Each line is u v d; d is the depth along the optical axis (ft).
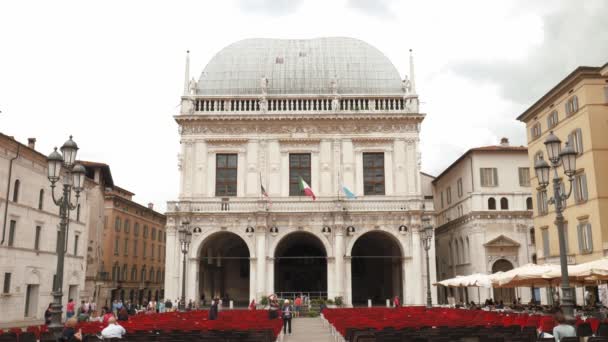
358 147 199.62
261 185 189.37
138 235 290.15
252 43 222.28
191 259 183.83
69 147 77.56
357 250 229.04
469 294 201.98
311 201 187.73
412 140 199.41
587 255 142.72
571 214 151.33
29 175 164.25
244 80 211.61
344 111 199.93
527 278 98.53
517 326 68.23
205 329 78.54
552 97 161.07
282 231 185.47
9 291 152.35
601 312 105.40
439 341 55.11
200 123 200.23
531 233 194.90
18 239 157.07
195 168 197.98
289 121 200.03
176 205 188.03
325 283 224.53
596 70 143.13
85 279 215.92
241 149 199.72
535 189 174.81
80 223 198.39
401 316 102.47
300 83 211.00
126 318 111.24
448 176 236.63
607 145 141.18
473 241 196.03
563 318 55.47
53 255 177.47
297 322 151.94
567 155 77.97
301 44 223.10
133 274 281.33
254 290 180.75
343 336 77.97
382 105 203.31
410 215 185.57
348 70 214.28
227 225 185.98
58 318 70.64
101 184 237.04
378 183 197.98
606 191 138.51
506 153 205.67
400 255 201.87
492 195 198.80
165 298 182.39
